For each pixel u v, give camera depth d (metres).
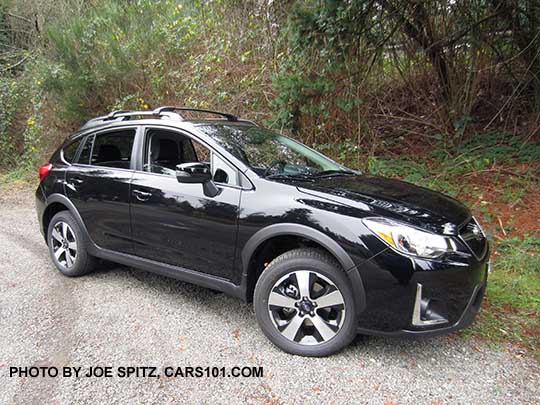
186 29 9.02
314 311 2.79
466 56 6.97
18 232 5.95
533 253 4.32
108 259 3.92
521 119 7.05
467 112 6.99
